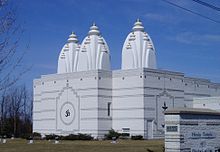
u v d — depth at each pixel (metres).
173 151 28.70
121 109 90.56
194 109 30.64
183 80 97.56
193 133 29.61
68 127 95.19
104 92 91.06
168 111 29.12
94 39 99.25
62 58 106.88
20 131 121.69
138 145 56.66
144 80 87.50
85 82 92.31
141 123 86.69
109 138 86.81
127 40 96.44
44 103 102.06
